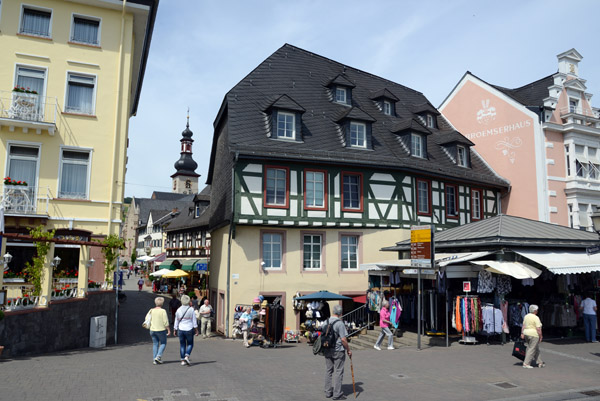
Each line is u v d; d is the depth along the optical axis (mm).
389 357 12664
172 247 42812
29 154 16062
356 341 16266
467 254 15102
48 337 12414
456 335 16016
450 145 25906
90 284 15281
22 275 14672
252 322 16094
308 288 19531
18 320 11273
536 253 15180
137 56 19844
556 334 16469
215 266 22438
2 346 10438
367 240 20688
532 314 11461
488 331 14250
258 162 18984
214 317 21812
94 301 14789
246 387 9008
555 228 17750
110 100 17031
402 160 21750
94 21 17312
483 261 14734
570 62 27734
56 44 16609
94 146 16672
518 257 15242
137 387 8703
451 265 14945
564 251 16125
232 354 13516
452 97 31141
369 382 9727
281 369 10953
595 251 13336
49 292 12484
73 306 13602
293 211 19266
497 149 27844
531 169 25969
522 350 11398
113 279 16094
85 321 14227
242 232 18812
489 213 26266
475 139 29250
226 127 21672
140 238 75562
